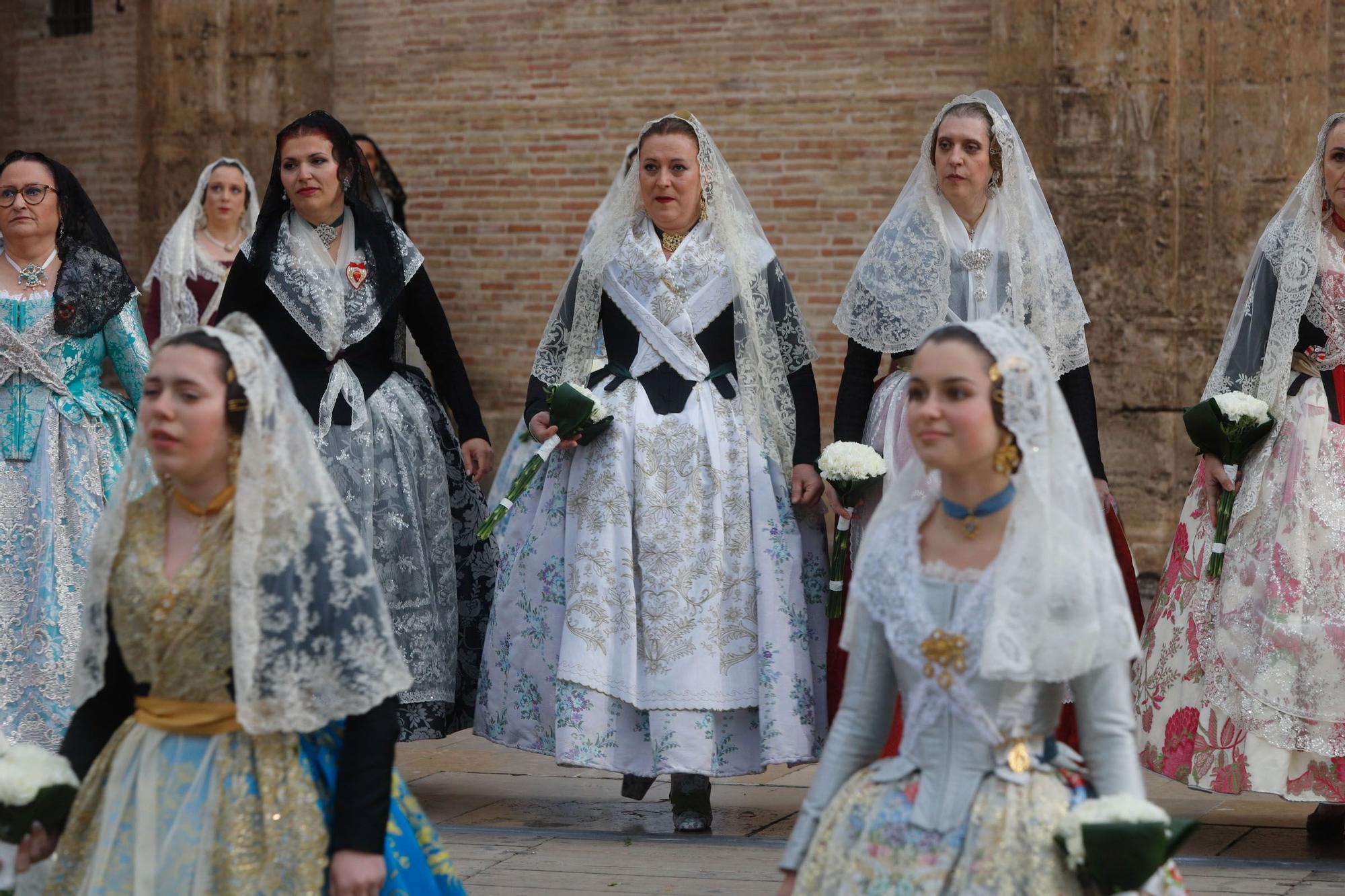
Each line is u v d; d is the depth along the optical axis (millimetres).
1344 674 6133
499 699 6949
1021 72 12062
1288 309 6340
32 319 7023
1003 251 6473
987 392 3564
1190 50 11641
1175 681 6500
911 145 13016
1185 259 11789
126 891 3680
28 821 3740
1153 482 11898
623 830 6609
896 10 12977
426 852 3949
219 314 7098
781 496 6652
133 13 15922
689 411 6645
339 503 3803
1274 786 6156
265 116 14375
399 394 7211
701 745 6414
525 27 14094
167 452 3730
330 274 7027
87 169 16219
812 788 3783
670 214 6734
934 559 3686
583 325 6926
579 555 6629
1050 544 3527
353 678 3697
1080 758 3715
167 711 3760
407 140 14523
